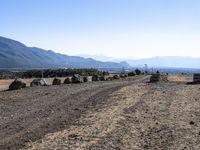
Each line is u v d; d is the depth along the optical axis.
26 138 14.24
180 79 62.56
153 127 16.81
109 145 13.39
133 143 13.77
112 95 29.95
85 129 16.03
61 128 16.19
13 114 20.16
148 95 30.62
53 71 92.12
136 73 87.25
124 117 19.33
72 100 26.38
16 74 93.88
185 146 13.38
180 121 18.48
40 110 21.52
